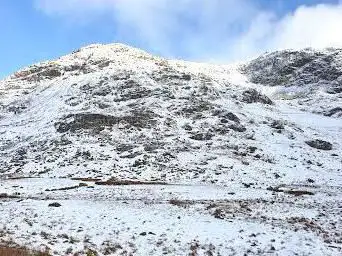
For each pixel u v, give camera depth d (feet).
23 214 94.73
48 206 105.60
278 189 163.73
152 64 420.36
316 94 532.73
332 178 201.26
